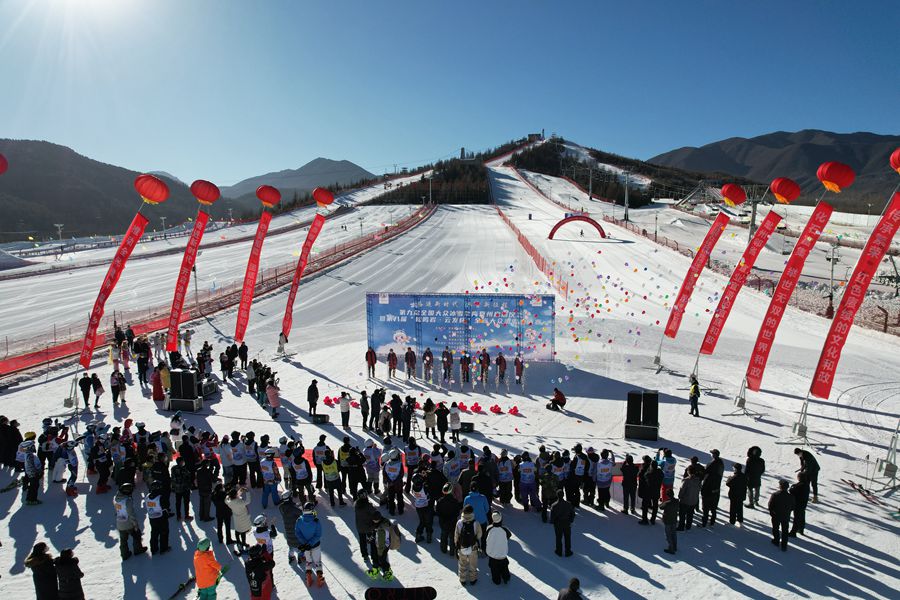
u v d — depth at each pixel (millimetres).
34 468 12023
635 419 16062
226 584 9328
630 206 110312
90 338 19219
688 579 9461
